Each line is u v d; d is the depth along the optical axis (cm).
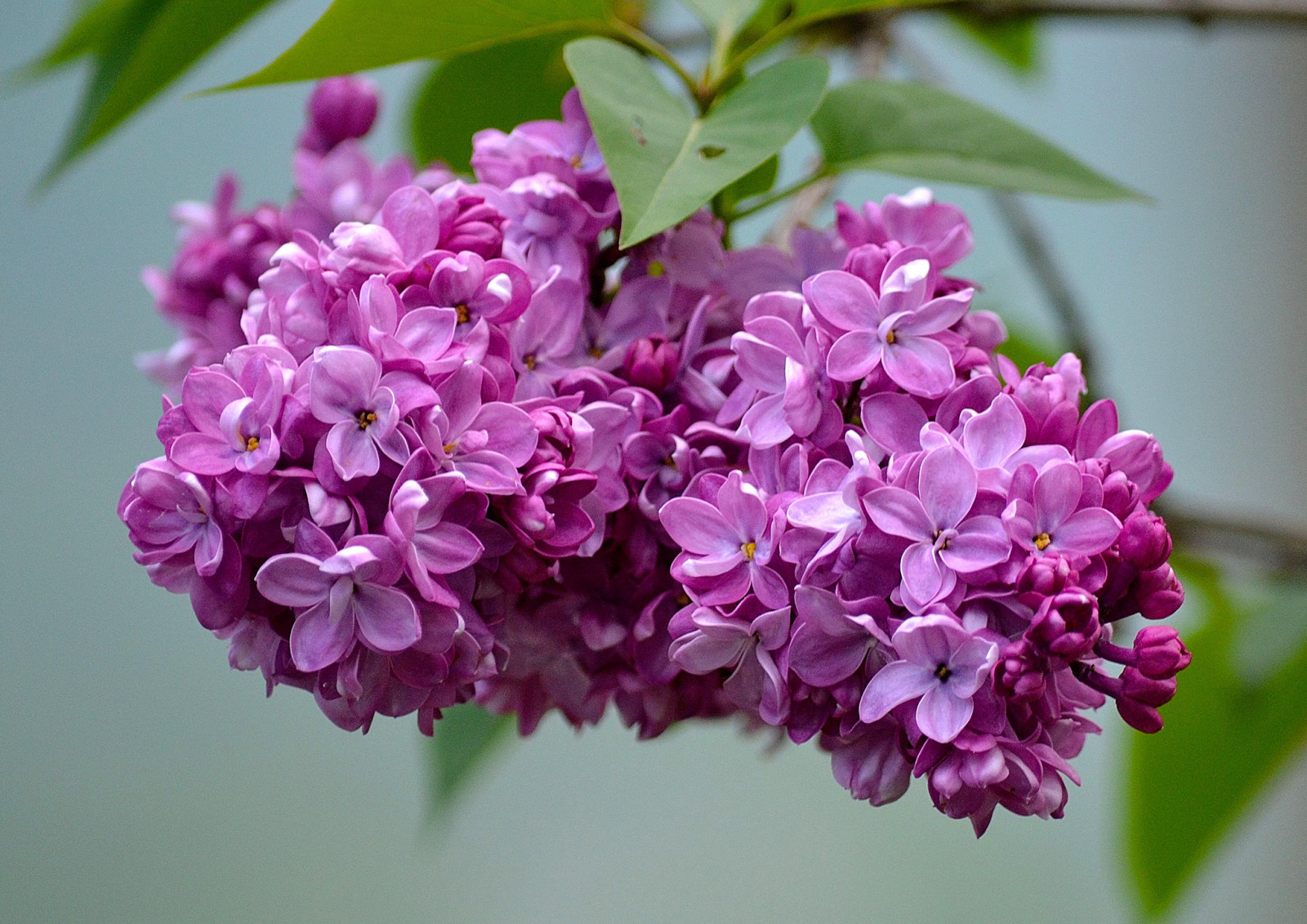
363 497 66
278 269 68
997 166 74
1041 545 65
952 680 65
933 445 66
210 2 78
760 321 68
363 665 67
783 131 70
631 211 68
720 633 67
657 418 68
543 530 66
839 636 66
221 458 66
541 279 69
